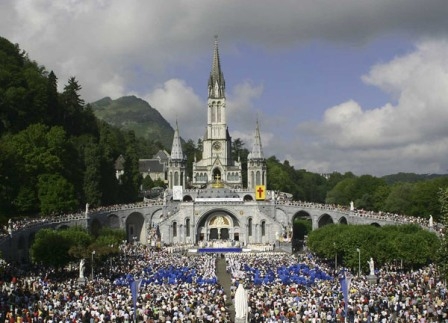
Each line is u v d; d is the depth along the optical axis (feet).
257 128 629.92
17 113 483.10
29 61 592.60
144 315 168.04
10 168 372.79
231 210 506.07
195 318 163.53
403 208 471.62
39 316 165.58
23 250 341.21
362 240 293.84
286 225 499.92
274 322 159.12
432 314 166.91
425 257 281.54
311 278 248.52
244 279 245.45
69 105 561.84
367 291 202.49
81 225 388.78
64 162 444.55
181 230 501.56
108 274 279.28
